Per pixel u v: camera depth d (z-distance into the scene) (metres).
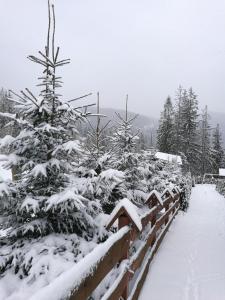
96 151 5.98
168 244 7.83
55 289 1.76
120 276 3.39
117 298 3.23
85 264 2.26
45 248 4.08
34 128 4.47
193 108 56.50
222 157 77.06
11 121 4.41
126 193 6.75
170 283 5.11
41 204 4.46
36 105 4.48
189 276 5.50
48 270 3.73
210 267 6.07
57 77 4.68
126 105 9.04
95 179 5.12
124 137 8.88
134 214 3.95
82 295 2.15
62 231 4.67
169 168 18.97
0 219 4.48
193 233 9.49
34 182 4.68
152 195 6.74
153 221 6.59
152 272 5.59
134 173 8.97
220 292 4.79
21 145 4.70
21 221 4.65
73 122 4.95
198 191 33.84
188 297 4.58
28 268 3.92
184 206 15.54
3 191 4.06
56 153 4.73
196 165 57.91
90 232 4.83
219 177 62.66
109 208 6.59
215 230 10.09
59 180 4.85
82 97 4.79
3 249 4.26
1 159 4.41
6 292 3.63
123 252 3.69
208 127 69.38
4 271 4.05
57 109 4.71
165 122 58.28
